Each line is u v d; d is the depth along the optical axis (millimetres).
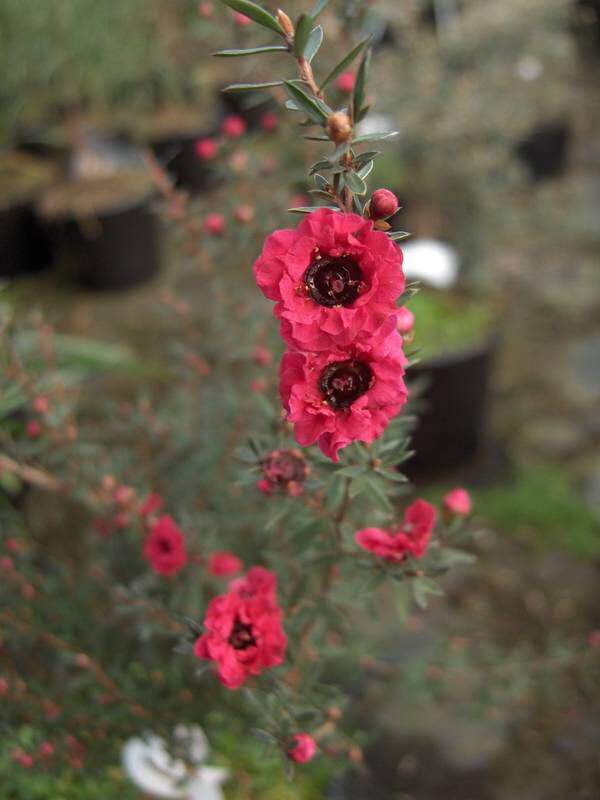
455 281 337
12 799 191
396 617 260
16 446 198
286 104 108
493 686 217
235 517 196
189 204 235
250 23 206
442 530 147
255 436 140
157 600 168
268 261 98
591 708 234
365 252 96
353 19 209
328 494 139
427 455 309
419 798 217
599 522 292
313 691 159
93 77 508
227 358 228
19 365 191
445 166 355
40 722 173
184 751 178
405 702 237
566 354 373
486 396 312
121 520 189
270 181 219
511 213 385
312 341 99
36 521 278
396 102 350
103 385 346
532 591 272
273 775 204
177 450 214
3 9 461
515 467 318
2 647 181
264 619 122
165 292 246
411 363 122
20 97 475
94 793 191
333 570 154
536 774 221
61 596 195
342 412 103
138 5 513
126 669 192
